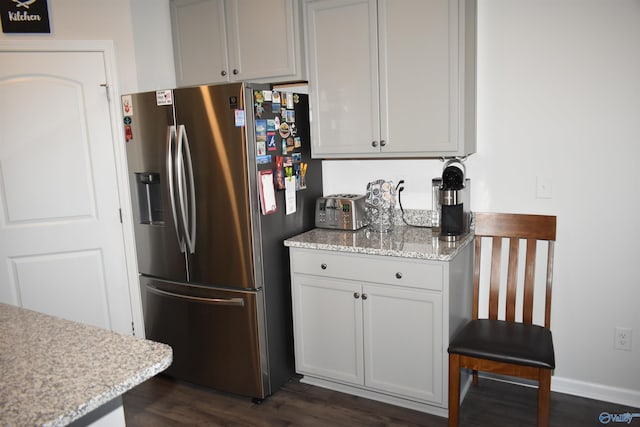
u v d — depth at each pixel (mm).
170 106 2648
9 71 2850
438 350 2371
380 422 2473
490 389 2715
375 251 2410
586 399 2588
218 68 2998
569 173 2486
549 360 2025
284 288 2822
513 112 2562
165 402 2748
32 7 2877
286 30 2734
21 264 2986
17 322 1557
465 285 2627
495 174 2654
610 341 2525
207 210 2641
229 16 2898
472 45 2484
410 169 2883
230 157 2521
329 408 2619
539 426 2092
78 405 1064
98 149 3076
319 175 3102
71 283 3111
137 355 1305
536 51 2467
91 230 3111
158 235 2854
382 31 2486
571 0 2361
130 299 3258
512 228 2502
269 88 2641
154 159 2781
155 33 3221
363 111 2619
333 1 2582
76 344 1381
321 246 2561
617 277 2463
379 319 2498
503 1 2494
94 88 3041
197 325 2811
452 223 2504
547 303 2416
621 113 2340
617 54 2309
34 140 2932
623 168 2373
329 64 2664
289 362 2914
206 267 2713
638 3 2236
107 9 3064
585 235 2500
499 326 2375
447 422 2443
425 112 2461
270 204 2641
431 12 2357
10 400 1082
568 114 2447
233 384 2764
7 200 2918
